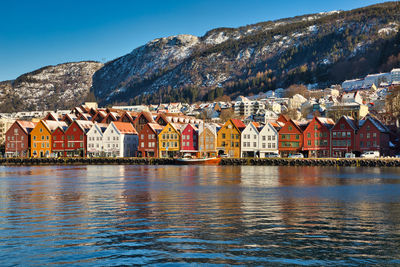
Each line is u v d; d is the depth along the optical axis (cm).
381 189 6388
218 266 2694
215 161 12938
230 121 14212
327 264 2733
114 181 7950
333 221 3906
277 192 6059
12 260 2806
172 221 3919
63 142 16038
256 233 3441
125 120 17138
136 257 2853
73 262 2767
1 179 8706
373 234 3422
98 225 3759
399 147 14012
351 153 12444
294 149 13462
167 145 14838
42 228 3653
